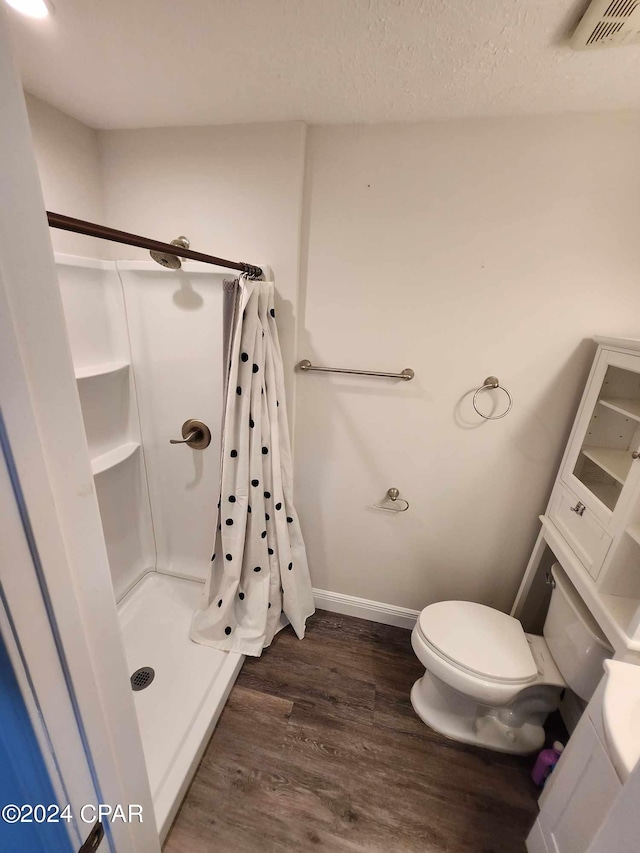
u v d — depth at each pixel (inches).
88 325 57.7
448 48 33.8
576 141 44.8
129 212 58.2
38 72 40.1
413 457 62.1
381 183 50.7
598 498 45.9
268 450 56.9
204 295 57.6
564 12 28.9
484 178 48.0
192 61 37.5
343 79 39.4
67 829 18.2
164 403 65.1
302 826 43.4
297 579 67.2
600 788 31.9
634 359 40.7
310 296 57.6
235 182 53.2
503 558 64.1
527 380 54.3
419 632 53.4
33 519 14.4
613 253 47.3
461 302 53.2
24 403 13.7
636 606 40.8
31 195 13.2
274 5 29.8
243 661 62.3
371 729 53.7
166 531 74.3
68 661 17.3
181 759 47.0
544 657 51.6
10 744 14.6
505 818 45.0
